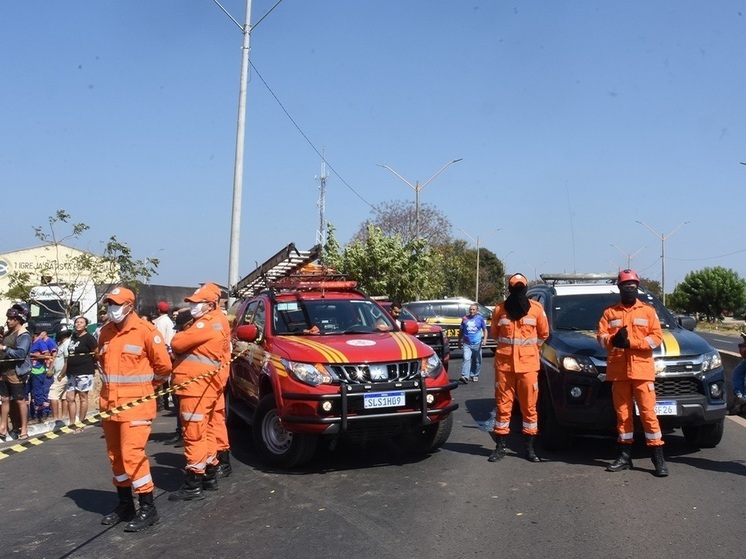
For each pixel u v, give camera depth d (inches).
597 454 314.0
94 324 909.8
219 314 263.3
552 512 230.5
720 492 248.7
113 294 224.2
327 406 274.8
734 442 331.0
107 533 223.6
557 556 192.2
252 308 373.1
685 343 302.8
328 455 321.7
